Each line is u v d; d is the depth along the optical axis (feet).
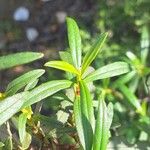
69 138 0.80
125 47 2.02
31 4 2.93
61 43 2.69
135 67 1.27
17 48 2.74
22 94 0.67
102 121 0.68
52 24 2.84
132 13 2.12
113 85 1.27
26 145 0.73
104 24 2.19
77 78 0.74
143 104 1.32
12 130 0.80
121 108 1.26
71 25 0.78
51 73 2.02
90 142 0.67
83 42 2.03
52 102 0.82
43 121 0.76
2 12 2.90
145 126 1.19
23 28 2.85
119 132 1.14
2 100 0.67
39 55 0.75
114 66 0.78
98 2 2.38
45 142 0.77
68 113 0.81
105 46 1.97
